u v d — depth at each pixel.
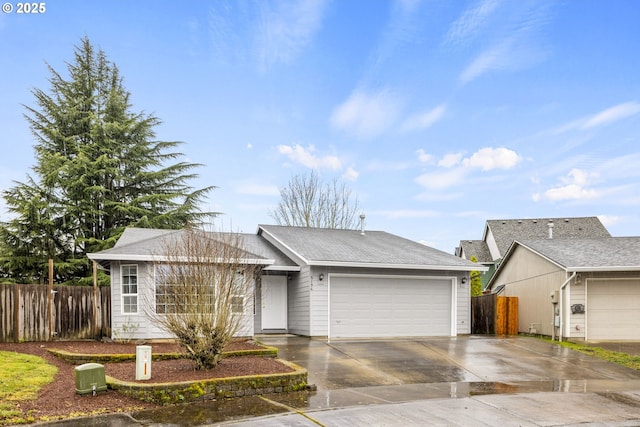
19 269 22.47
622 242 18.70
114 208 24.36
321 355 12.28
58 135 23.98
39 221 22.12
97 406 7.54
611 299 16.22
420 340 15.55
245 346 12.34
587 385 10.01
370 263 16.19
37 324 13.21
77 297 13.79
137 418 7.03
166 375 8.83
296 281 16.92
